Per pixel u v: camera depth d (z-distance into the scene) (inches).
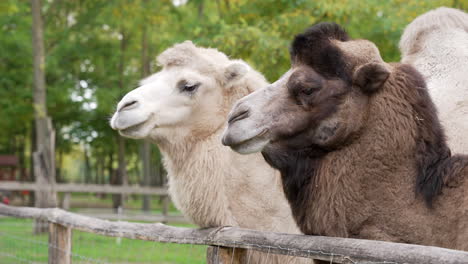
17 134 1269.7
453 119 179.0
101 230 201.2
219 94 184.4
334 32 139.4
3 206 289.7
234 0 404.5
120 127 176.6
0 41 836.6
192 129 180.1
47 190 612.4
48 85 887.7
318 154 133.3
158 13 732.7
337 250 119.3
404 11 349.1
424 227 123.3
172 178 183.2
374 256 112.0
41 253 348.8
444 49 196.7
